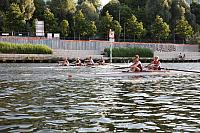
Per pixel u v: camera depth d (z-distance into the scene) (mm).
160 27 93125
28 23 83000
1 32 77188
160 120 10352
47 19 84375
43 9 92625
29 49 62781
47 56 62906
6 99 14344
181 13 105188
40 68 40031
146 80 25266
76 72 32531
